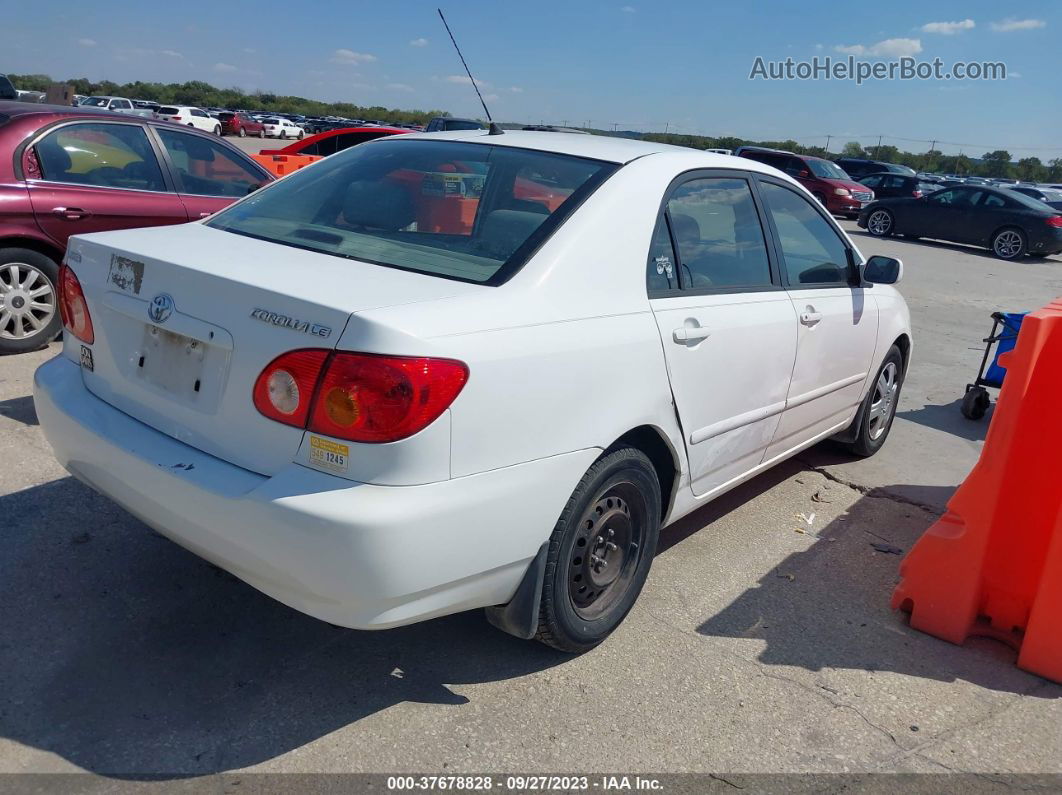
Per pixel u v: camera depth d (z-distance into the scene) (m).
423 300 2.41
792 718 2.85
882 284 4.75
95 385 2.92
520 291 2.62
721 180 3.63
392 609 2.34
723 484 3.72
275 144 39.06
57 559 3.38
